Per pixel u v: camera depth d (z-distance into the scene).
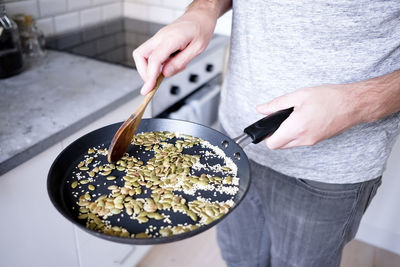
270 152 0.81
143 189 0.62
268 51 0.72
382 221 1.47
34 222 0.84
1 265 0.80
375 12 0.61
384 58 0.65
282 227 0.91
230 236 1.11
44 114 0.87
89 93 0.98
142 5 1.75
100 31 1.58
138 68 0.69
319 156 0.75
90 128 0.92
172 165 0.67
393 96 0.59
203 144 0.74
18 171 0.75
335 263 0.89
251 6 0.72
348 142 0.72
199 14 0.75
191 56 0.72
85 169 0.66
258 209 1.01
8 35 1.00
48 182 0.54
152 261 1.41
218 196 0.61
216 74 1.59
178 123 0.77
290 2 0.65
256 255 1.12
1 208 0.75
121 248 1.22
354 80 0.68
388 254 1.50
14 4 1.24
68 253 0.99
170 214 0.57
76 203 0.59
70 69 1.14
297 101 0.55
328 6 0.62
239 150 0.68
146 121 0.77
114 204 0.58
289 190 0.84
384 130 0.73
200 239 1.53
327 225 0.83
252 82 0.78
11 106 0.89
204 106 1.47
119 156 0.66
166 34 0.68
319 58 0.67
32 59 1.21
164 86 1.21
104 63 1.21
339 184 0.77
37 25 1.36
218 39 1.52
